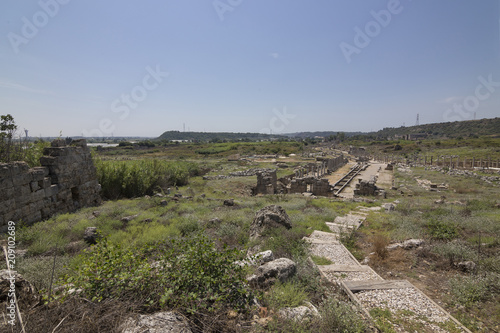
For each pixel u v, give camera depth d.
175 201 15.75
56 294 3.53
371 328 4.04
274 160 58.12
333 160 44.38
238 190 24.27
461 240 8.23
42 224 9.77
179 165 30.27
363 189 22.45
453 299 5.05
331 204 16.22
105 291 3.56
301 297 4.59
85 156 14.73
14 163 9.94
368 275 5.99
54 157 12.30
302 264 6.27
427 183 25.98
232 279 4.05
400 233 9.20
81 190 14.19
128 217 10.70
